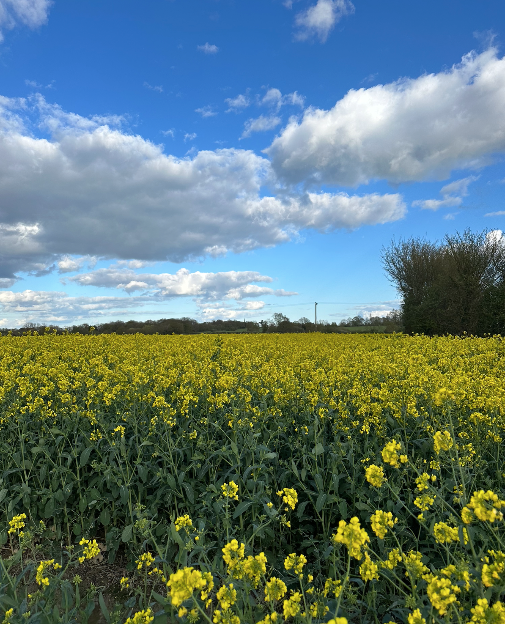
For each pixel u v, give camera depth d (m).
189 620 2.43
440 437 3.25
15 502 4.87
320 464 5.12
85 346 13.16
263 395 6.59
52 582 3.27
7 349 11.82
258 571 2.50
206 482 5.25
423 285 32.69
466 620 2.44
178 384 7.19
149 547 4.62
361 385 7.17
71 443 5.64
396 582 3.49
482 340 17.72
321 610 2.52
